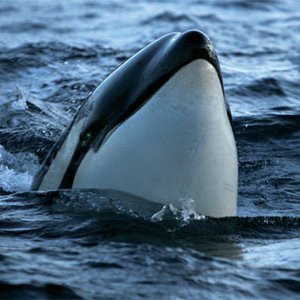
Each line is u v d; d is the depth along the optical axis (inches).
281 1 3678.6
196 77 1093.8
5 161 1643.7
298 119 1927.9
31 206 1233.4
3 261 1026.7
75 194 1202.6
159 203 1131.3
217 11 3435.0
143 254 1055.0
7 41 2746.1
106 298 935.7
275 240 1168.8
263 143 1795.0
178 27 3107.8
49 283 968.3
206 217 1154.0
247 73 2365.9
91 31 3011.8
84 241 1099.3
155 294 950.4
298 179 1566.2
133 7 3538.4
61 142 1268.5
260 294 980.6
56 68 2348.7
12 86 2177.7
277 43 2847.0
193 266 1033.5
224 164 1136.2
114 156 1150.3
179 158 1113.4
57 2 3629.4
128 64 1167.0
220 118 1117.7
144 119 1124.5
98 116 1179.9
